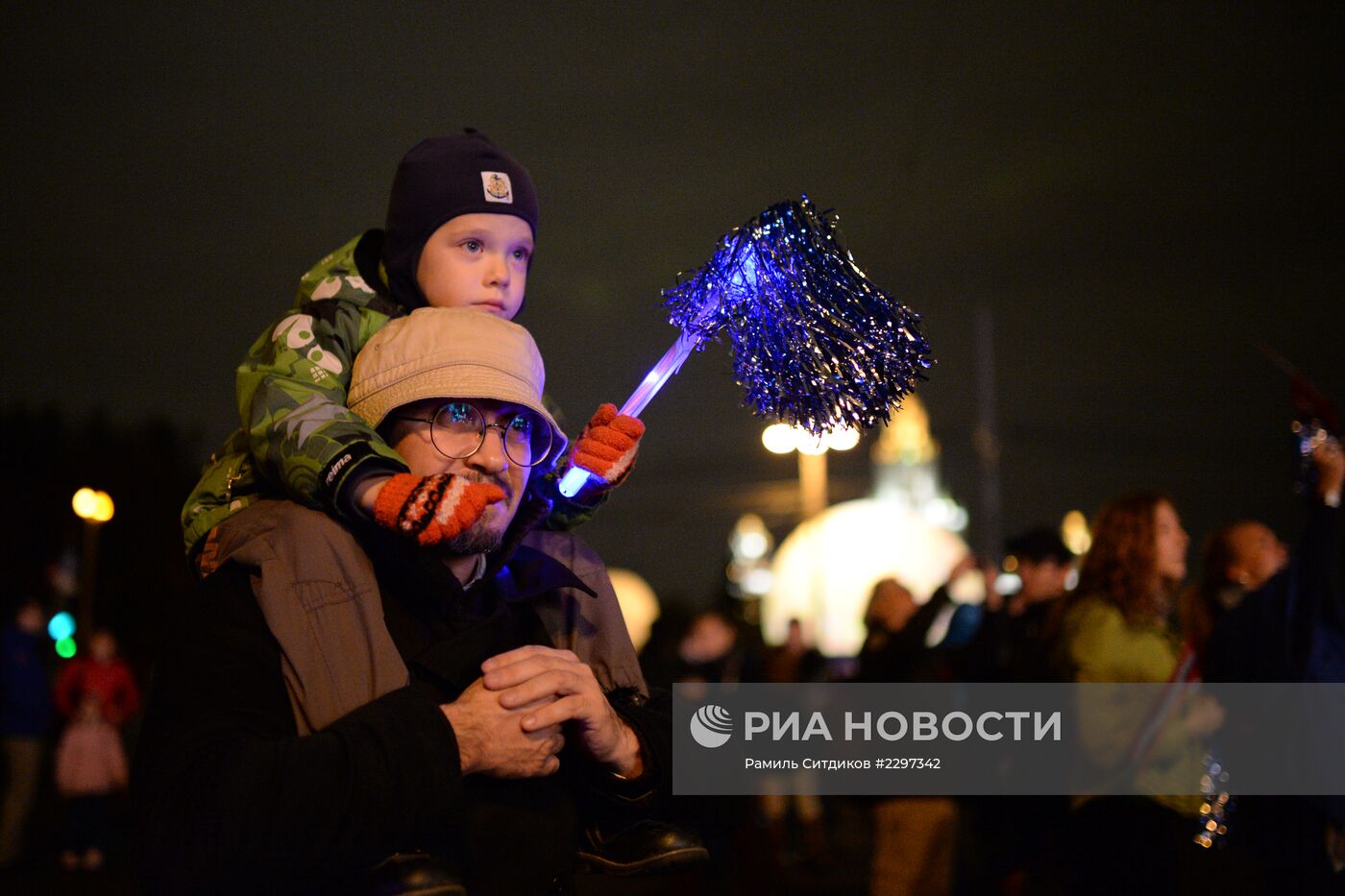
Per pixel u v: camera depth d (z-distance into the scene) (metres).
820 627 47.72
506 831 1.94
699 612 11.85
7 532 29.44
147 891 1.73
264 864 1.70
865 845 13.73
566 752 2.12
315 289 2.39
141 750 1.81
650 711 2.18
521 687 1.87
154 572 31.25
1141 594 5.06
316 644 1.87
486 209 2.48
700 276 2.15
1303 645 4.46
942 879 7.00
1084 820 4.84
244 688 1.84
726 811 2.29
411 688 1.85
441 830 1.89
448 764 1.77
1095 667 4.88
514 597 2.14
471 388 1.98
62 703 11.22
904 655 7.07
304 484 1.95
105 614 30.23
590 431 2.21
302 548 1.91
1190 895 4.59
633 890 6.46
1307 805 4.39
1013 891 5.59
